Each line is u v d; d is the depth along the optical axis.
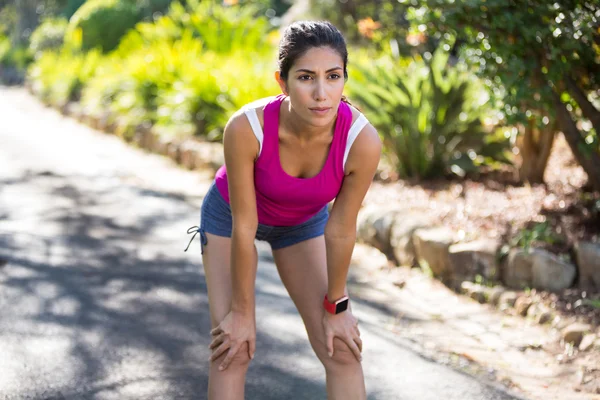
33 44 23.98
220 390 2.64
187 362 3.73
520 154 6.59
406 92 7.13
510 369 3.77
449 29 4.90
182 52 11.76
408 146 7.04
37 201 7.23
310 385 3.54
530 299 4.45
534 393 3.52
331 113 2.29
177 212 6.98
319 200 2.55
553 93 4.96
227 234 2.72
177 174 8.85
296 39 2.25
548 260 4.55
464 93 6.99
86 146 10.93
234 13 13.37
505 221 5.30
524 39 4.70
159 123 10.52
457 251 4.92
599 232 4.88
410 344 4.05
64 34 23.44
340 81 2.29
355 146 2.42
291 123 2.39
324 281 2.73
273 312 4.46
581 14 4.60
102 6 19.14
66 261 5.36
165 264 5.36
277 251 2.82
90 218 6.64
